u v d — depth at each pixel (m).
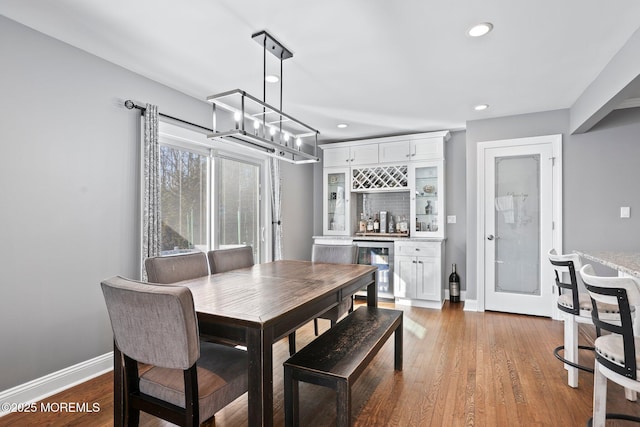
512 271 4.06
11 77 2.12
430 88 3.22
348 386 1.59
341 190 5.34
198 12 2.03
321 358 1.79
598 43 2.38
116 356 1.59
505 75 2.93
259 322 1.41
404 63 2.69
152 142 2.88
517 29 2.20
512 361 2.73
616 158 3.59
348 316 2.55
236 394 1.53
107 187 2.65
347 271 2.68
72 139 2.43
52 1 1.93
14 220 2.13
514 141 4.01
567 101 3.56
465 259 4.76
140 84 2.92
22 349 2.16
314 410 2.08
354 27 2.18
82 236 2.49
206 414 1.38
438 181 4.64
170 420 1.40
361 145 5.12
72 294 2.43
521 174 4.00
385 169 5.04
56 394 2.27
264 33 2.25
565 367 2.60
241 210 4.16
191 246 3.46
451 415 2.00
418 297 4.45
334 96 3.43
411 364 2.70
